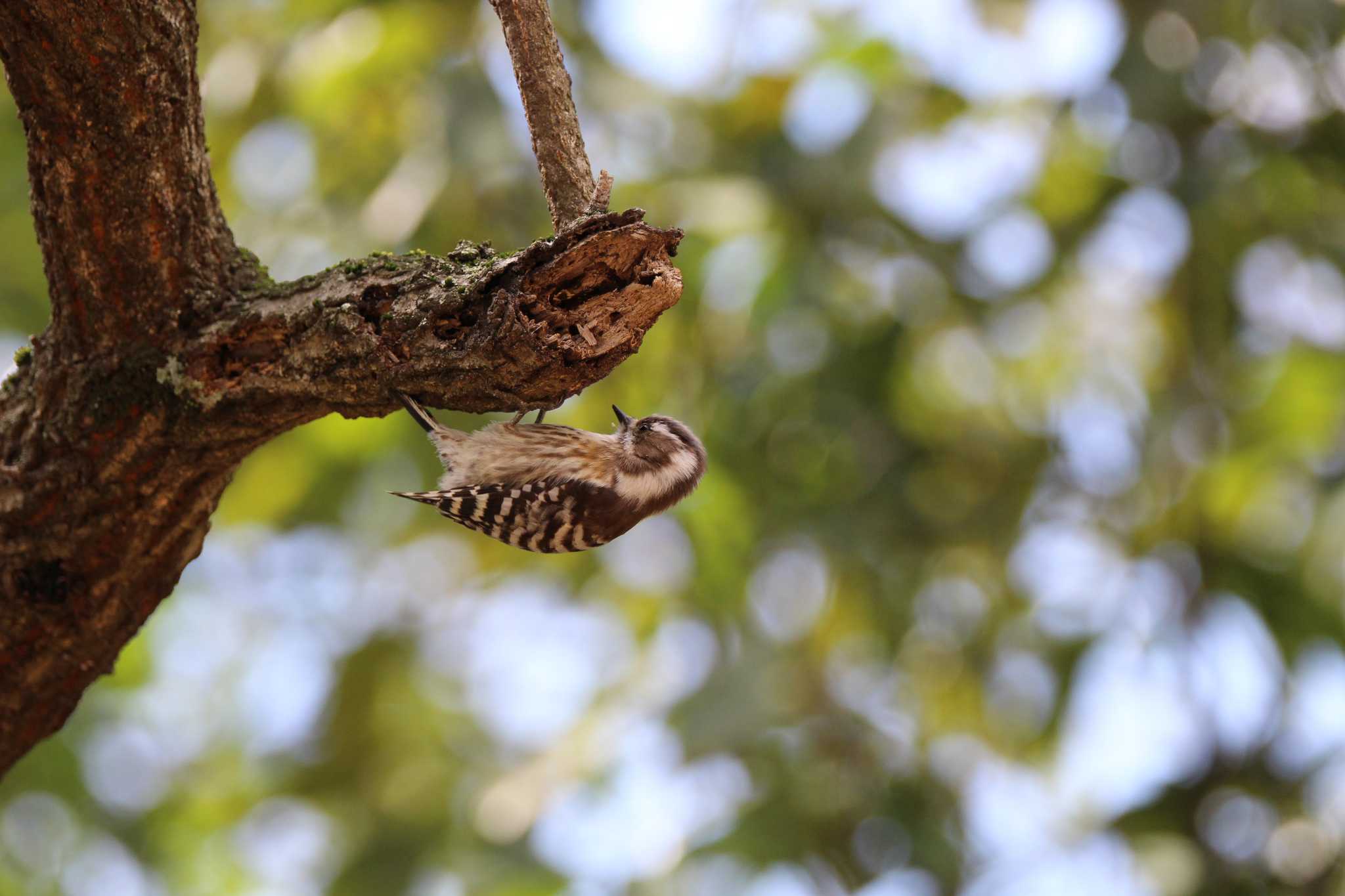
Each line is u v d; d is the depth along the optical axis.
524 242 13.53
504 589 17.48
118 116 6.10
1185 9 14.38
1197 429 15.20
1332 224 15.10
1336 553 14.67
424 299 6.02
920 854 15.38
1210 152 14.78
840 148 14.29
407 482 15.68
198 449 6.82
